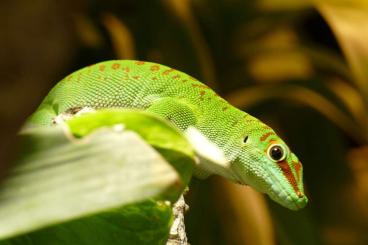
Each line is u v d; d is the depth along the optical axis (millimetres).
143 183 461
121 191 456
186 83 767
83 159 467
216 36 882
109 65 764
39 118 750
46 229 605
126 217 624
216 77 875
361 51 868
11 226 422
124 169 466
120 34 868
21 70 308
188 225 855
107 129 482
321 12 880
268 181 757
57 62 317
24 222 425
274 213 886
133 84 762
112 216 622
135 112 560
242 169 762
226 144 760
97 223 620
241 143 759
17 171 445
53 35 314
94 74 761
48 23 312
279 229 885
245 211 856
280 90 894
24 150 452
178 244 699
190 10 864
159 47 868
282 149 757
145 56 872
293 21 896
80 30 876
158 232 637
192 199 858
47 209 434
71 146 471
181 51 864
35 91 312
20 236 598
